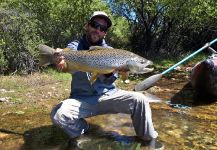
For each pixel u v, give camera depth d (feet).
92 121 6.68
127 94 5.67
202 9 17.47
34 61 11.79
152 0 18.03
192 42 22.00
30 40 11.74
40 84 9.90
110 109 5.74
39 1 14.96
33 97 8.49
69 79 10.69
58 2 15.42
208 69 8.75
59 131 6.13
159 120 6.94
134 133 6.04
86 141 5.61
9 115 7.06
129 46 20.68
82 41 5.64
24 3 14.66
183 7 17.21
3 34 11.48
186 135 6.06
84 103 5.62
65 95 8.78
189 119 7.06
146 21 19.54
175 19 19.24
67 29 15.78
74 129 5.65
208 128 6.50
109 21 5.54
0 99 8.08
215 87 8.84
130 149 5.33
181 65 15.70
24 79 10.42
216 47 22.36
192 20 19.58
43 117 6.95
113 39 20.76
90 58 4.85
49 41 14.83
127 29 21.34
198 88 9.26
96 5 16.66
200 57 18.38
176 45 20.98
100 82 5.72
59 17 15.51
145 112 5.65
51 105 7.85
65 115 5.47
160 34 20.36
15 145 5.48
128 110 5.69
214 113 7.61
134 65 4.89
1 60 11.05
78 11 15.87
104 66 4.87
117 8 19.53
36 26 13.50
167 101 8.65
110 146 5.44
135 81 11.34
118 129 6.24
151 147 5.44
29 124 6.51
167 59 17.80
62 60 4.88
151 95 9.21
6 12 11.93
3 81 9.98
